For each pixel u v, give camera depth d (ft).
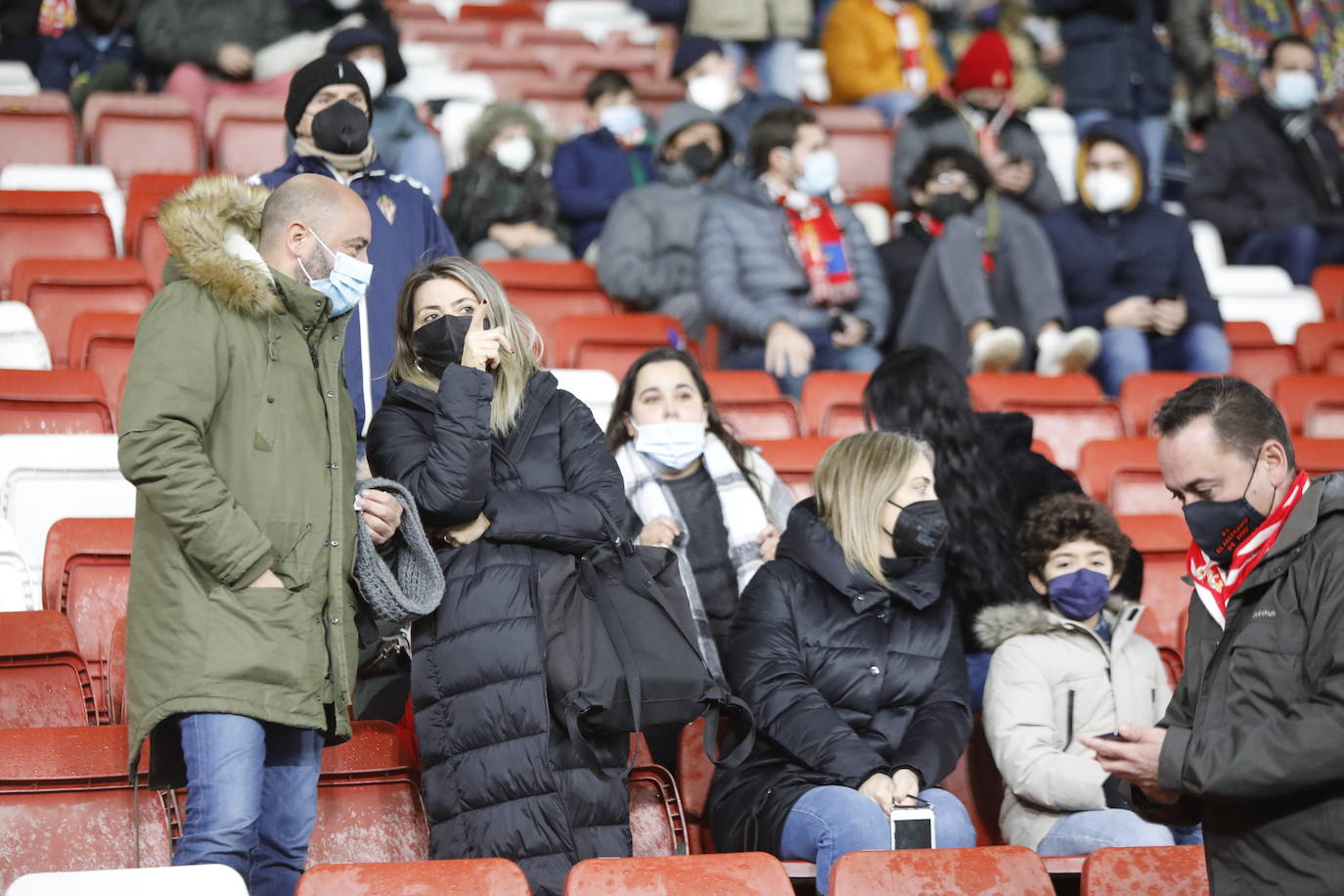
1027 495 59.57
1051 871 44.98
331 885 35.24
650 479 58.59
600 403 70.33
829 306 87.66
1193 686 36.29
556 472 44.50
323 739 41.83
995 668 53.21
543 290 91.91
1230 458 34.63
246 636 38.40
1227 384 35.45
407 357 45.42
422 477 42.37
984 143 109.09
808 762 48.83
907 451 52.80
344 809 45.70
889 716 51.08
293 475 39.75
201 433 38.88
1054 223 93.86
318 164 62.64
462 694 41.81
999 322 91.56
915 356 60.39
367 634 43.24
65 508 59.88
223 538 37.91
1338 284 108.17
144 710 38.17
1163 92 124.98
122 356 75.05
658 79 137.28
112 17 116.26
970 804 54.29
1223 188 113.39
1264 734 32.81
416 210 63.41
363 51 97.14
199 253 39.58
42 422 66.85
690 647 42.70
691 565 58.34
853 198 121.29
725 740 51.34
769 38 130.62
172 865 40.29
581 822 41.60
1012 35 136.98
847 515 52.29
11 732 42.88
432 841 42.04
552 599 42.11
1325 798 33.19
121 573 55.57
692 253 93.40
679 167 95.09
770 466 65.72
